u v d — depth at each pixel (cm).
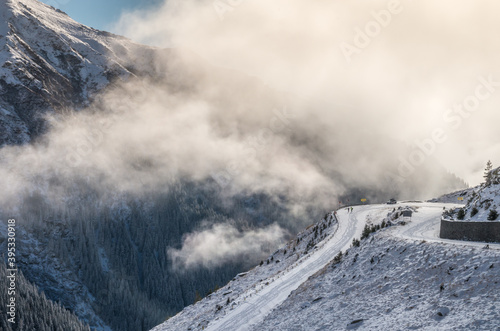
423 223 4788
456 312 2050
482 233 3119
